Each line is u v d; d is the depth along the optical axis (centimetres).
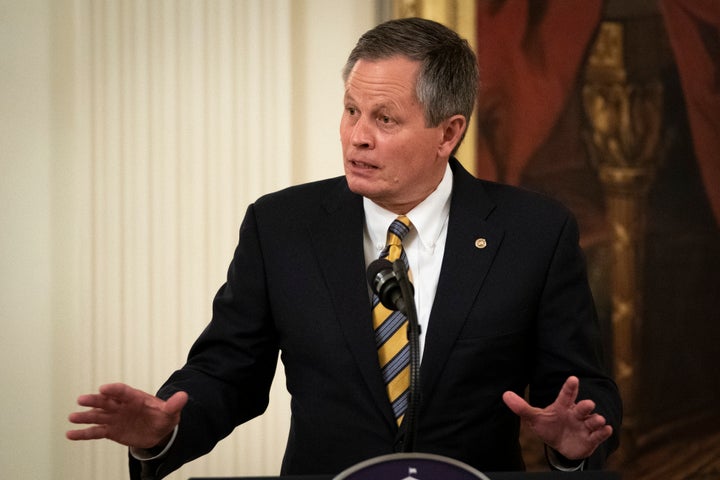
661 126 1836
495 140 1784
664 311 1859
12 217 1698
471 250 834
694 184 1853
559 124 1800
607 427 664
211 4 1688
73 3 1695
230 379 847
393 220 846
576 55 1795
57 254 1711
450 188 870
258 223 883
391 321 816
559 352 825
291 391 845
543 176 1802
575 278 847
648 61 1822
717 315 1875
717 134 1853
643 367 1858
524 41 1778
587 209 1822
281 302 844
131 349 1688
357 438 796
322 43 1752
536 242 841
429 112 786
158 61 1683
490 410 812
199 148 1689
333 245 845
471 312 814
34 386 1714
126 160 1683
